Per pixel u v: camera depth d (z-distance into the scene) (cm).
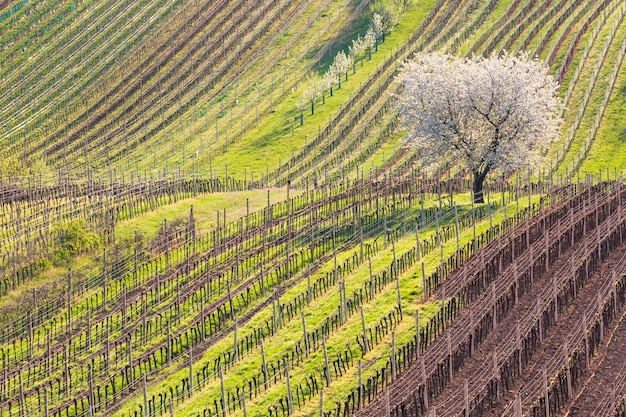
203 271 14988
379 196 17975
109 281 14875
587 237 13888
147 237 16250
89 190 18150
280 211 17688
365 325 12012
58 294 14438
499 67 16762
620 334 11338
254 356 11788
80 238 15512
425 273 13388
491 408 9719
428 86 17038
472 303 12175
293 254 14975
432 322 11388
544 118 16812
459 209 16550
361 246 14225
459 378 10369
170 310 13562
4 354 12494
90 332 12888
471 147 16925
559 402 9788
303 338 11962
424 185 18112
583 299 12256
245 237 16212
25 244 15600
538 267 12812
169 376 11762
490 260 12825
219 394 10900
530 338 10788
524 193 17800
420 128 17225
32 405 11394
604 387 10150
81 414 11056
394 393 10044
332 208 17188
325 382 10688
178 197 18400
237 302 13662
